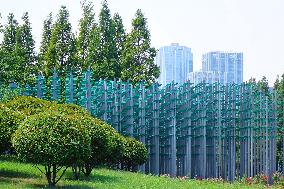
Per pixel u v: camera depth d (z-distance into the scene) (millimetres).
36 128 11445
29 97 17688
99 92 23500
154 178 16938
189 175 24438
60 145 11305
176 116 25562
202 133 25016
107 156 15812
